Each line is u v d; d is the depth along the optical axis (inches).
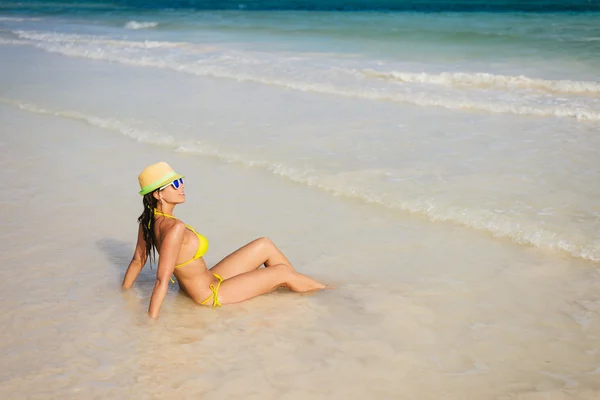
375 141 391.2
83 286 230.4
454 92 507.5
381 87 529.3
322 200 310.8
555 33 812.6
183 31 929.5
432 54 686.5
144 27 995.3
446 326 204.5
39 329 202.7
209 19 1106.1
